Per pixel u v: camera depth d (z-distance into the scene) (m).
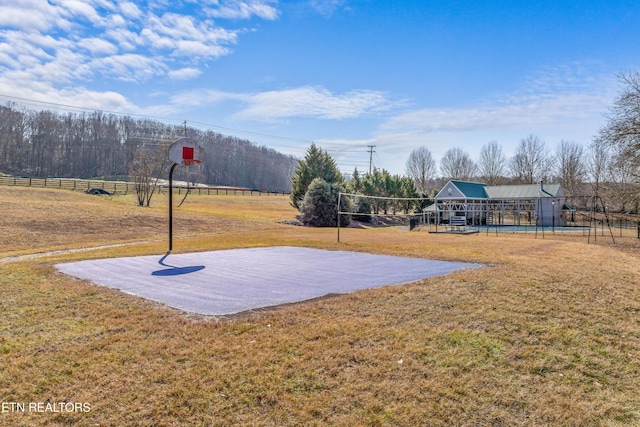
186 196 44.25
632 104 19.50
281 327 4.81
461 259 10.50
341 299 6.04
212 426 2.96
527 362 4.04
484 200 37.66
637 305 5.97
